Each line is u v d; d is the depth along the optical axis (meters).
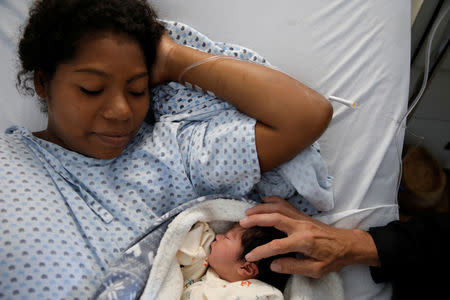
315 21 0.99
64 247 0.63
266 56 1.00
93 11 0.61
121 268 0.66
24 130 0.78
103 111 0.65
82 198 0.74
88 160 0.76
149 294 0.67
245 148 0.72
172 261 0.75
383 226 0.85
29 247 0.59
